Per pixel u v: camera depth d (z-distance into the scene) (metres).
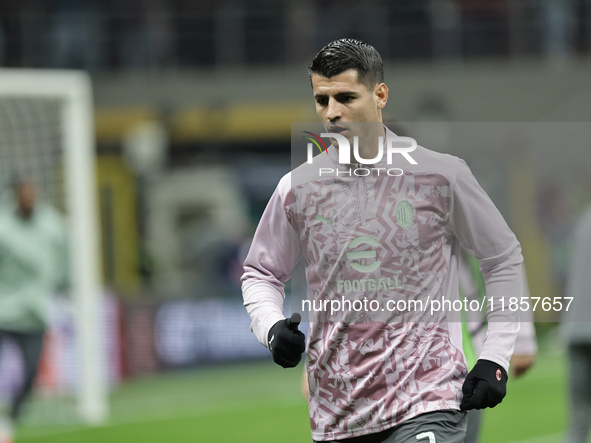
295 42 50.16
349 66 8.37
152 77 49.22
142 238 45.34
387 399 8.34
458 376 8.44
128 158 46.28
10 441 21.34
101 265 43.34
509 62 49.75
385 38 50.03
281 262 9.03
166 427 24.31
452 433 8.30
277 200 8.88
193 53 49.84
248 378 34.25
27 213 23.02
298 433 22.81
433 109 48.69
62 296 28.50
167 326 35.22
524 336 12.09
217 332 36.50
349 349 8.46
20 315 22.64
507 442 21.14
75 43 48.47
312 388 8.66
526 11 50.06
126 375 33.88
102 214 44.84
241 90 49.59
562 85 49.44
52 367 28.47
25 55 47.78
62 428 24.50
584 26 50.19
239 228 45.88
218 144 49.84
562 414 24.59
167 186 47.59
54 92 26.59
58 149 27.50
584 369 15.57
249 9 50.06
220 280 41.97
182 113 49.09
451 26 49.94
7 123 27.34
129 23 49.22
